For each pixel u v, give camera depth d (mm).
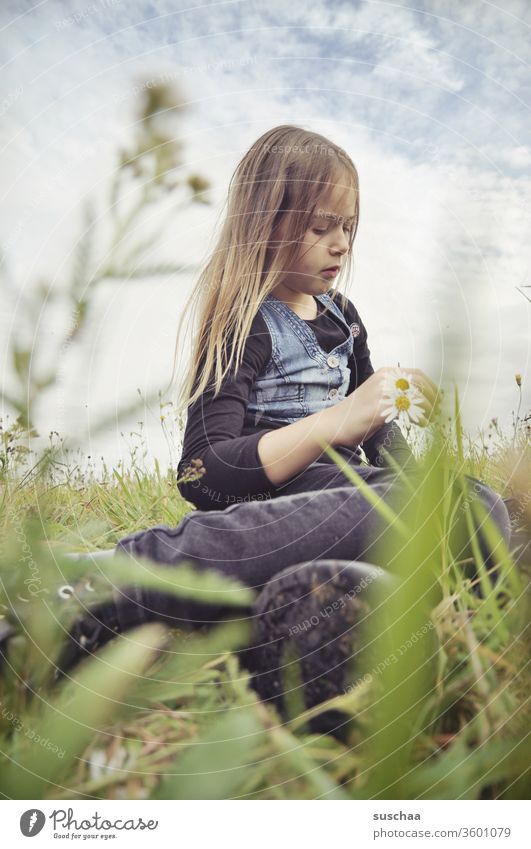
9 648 822
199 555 1019
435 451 496
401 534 829
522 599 996
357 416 1333
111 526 1284
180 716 838
